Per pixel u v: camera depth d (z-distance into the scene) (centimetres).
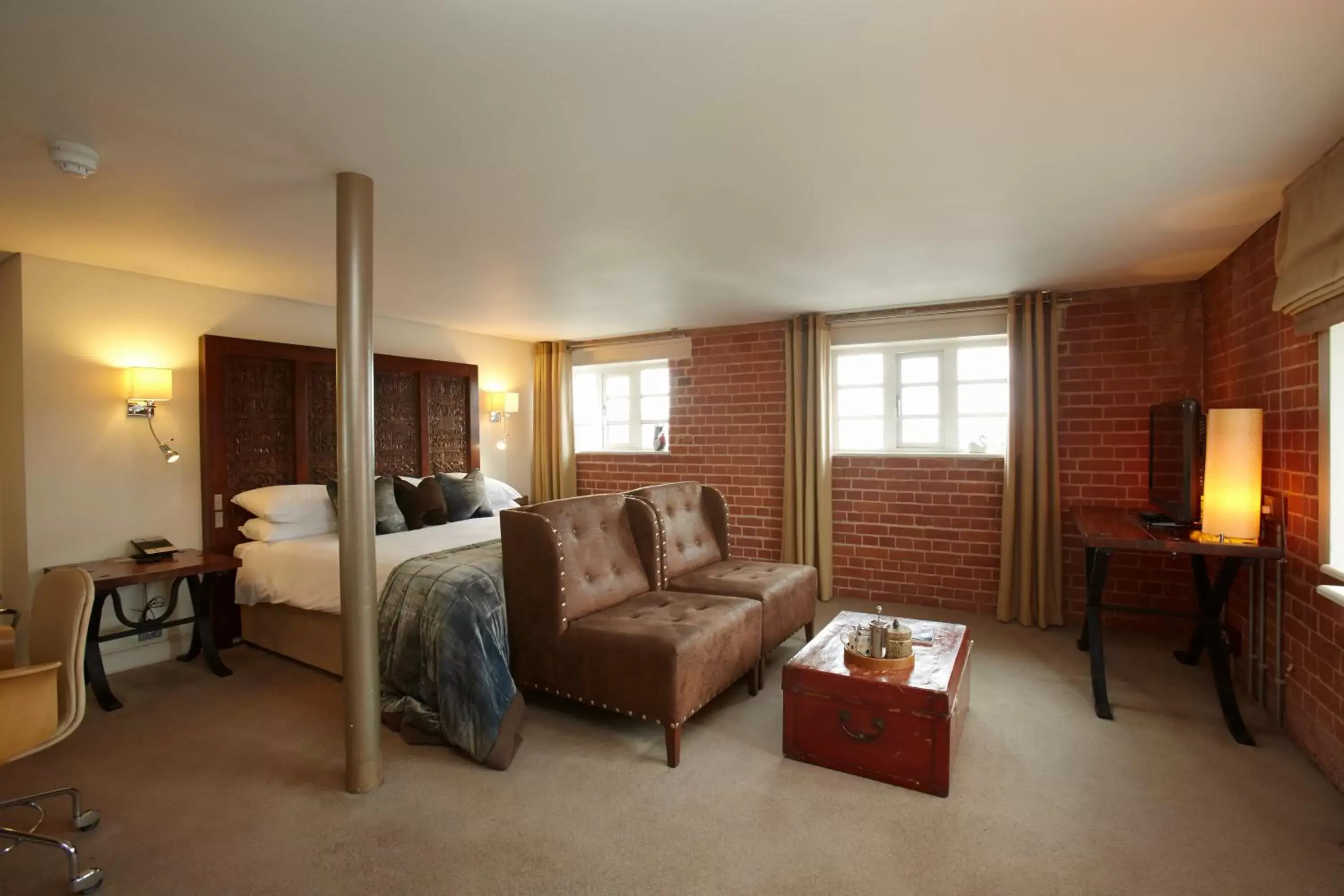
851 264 349
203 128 191
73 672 201
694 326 541
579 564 296
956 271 365
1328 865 186
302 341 433
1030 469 416
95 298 345
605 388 623
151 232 287
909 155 214
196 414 385
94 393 346
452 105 180
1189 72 164
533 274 371
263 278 369
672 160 218
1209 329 368
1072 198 253
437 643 267
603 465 604
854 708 239
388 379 491
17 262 326
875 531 479
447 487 471
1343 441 229
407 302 446
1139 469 401
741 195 250
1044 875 184
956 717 244
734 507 536
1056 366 414
